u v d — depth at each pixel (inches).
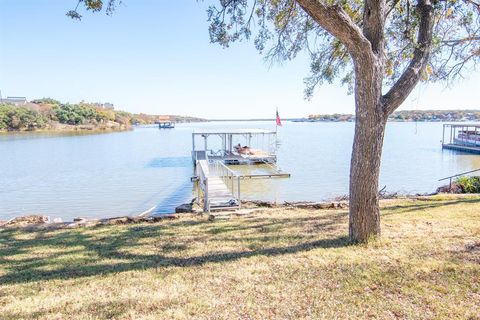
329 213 266.8
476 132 1419.8
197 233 216.5
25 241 211.8
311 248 170.9
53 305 116.2
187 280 135.4
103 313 109.1
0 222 276.8
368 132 165.6
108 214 474.9
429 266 139.2
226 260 159.5
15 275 149.2
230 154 1094.4
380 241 172.7
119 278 140.6
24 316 108.7
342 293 118.2
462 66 278.8
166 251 179.6
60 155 1294.3
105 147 1657.2
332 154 1238.9
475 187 427.2
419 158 1111.0
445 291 116.9
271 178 770.2
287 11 244.5
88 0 175.5
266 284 128.2
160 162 1090.1
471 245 165.8
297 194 603.2
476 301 109.7
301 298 115.6
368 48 155.2
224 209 322.0
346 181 720.3
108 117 4018.2
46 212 491.2
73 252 183.0
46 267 159.0
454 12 237.6
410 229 199.9
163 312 108.3
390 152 1294.3
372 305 109.0
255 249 175.6
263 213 280.4
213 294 121.3
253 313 106.1
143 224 253.8
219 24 224.2
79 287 132.0
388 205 288.4
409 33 218.5
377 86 161.2
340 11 147.7
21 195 606.9
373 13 161.6
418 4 181.5
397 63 251.4
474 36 255.8
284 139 2119.8
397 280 126.9
